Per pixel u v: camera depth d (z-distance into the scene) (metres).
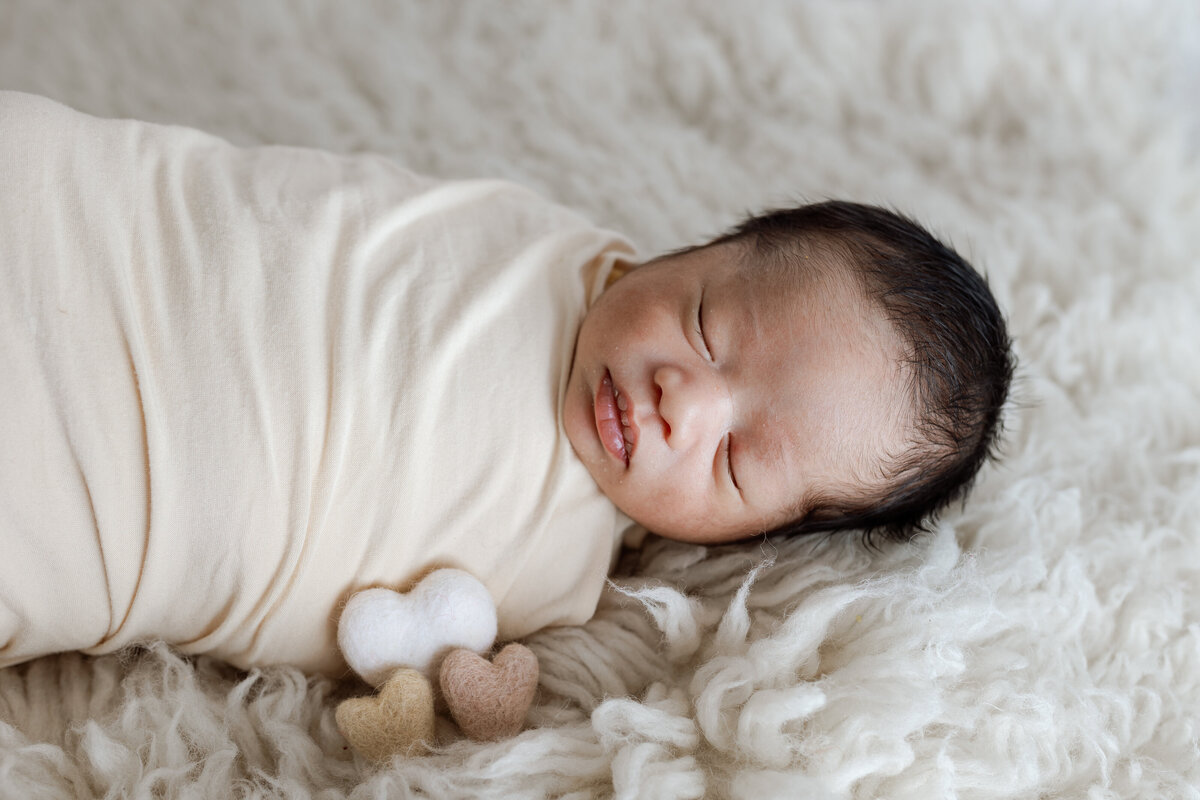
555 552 1.06
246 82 1.61
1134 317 1.45
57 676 1.01
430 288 1.03
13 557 0.87
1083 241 1.59
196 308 0.93
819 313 1.05
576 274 1.15
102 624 0.95
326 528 0.96
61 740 0.94
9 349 0.85
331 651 1.01
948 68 1.76
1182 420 1.37
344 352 0.96
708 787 0.91
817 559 1.12
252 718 0.97
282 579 0.95
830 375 1.03
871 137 1.75
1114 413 1.35
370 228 1.04
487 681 0.94
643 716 0.92
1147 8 1.79
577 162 1.61
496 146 1.63
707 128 1.77
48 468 0.87
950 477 1.14
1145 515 1.24
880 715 0.89
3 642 0.94
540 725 0.99
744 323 1.05
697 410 1.00
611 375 1.04
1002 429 1.24
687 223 1.55
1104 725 1.00
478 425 1.01
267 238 0.98
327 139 1.56
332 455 0.94
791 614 1.01
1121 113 1.76
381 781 0.88
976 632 1.00
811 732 0.90
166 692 0.96
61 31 1.59
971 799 0.90
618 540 1.17
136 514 0.91
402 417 0.97
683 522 1.08
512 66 1.72
